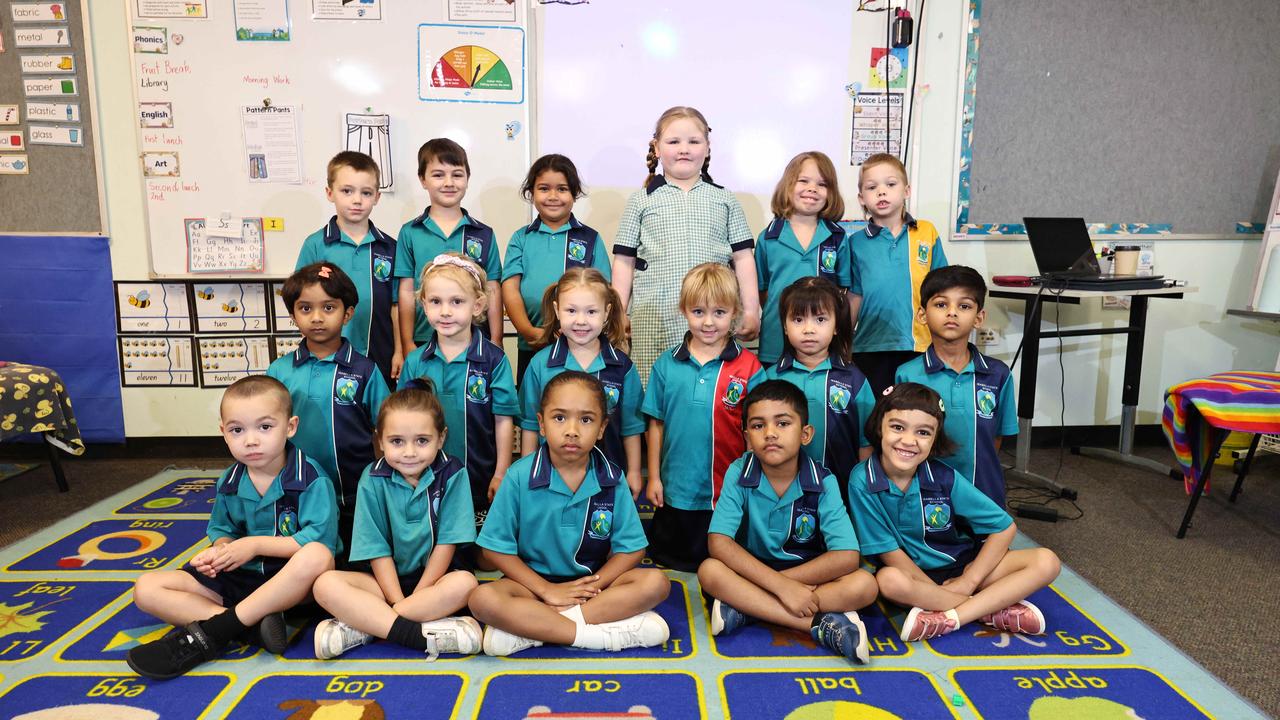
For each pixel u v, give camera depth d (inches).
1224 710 55.8
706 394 78.5
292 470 68.6
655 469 82.3
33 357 115.9
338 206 93.4
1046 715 55.0
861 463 72.5
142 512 94.8
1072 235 111.7
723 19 111.3
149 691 57.2
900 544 71.9
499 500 68.3
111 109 110.4
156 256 112.7
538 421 82.1
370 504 67.9
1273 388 85.9
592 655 63.4
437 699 56.6
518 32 109.7
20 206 112.4
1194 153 120.6
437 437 68.2
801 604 64.5
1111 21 115.4
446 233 96.4
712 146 114.2
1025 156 118.1
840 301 79.4
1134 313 115.4
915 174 117.0
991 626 67.9
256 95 109.4
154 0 107.0
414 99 110.6
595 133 113.0
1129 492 106.0
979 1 112.8
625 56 111.4
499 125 111.8
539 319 95.6
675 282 88.7
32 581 75.7
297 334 116.1
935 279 77.8
